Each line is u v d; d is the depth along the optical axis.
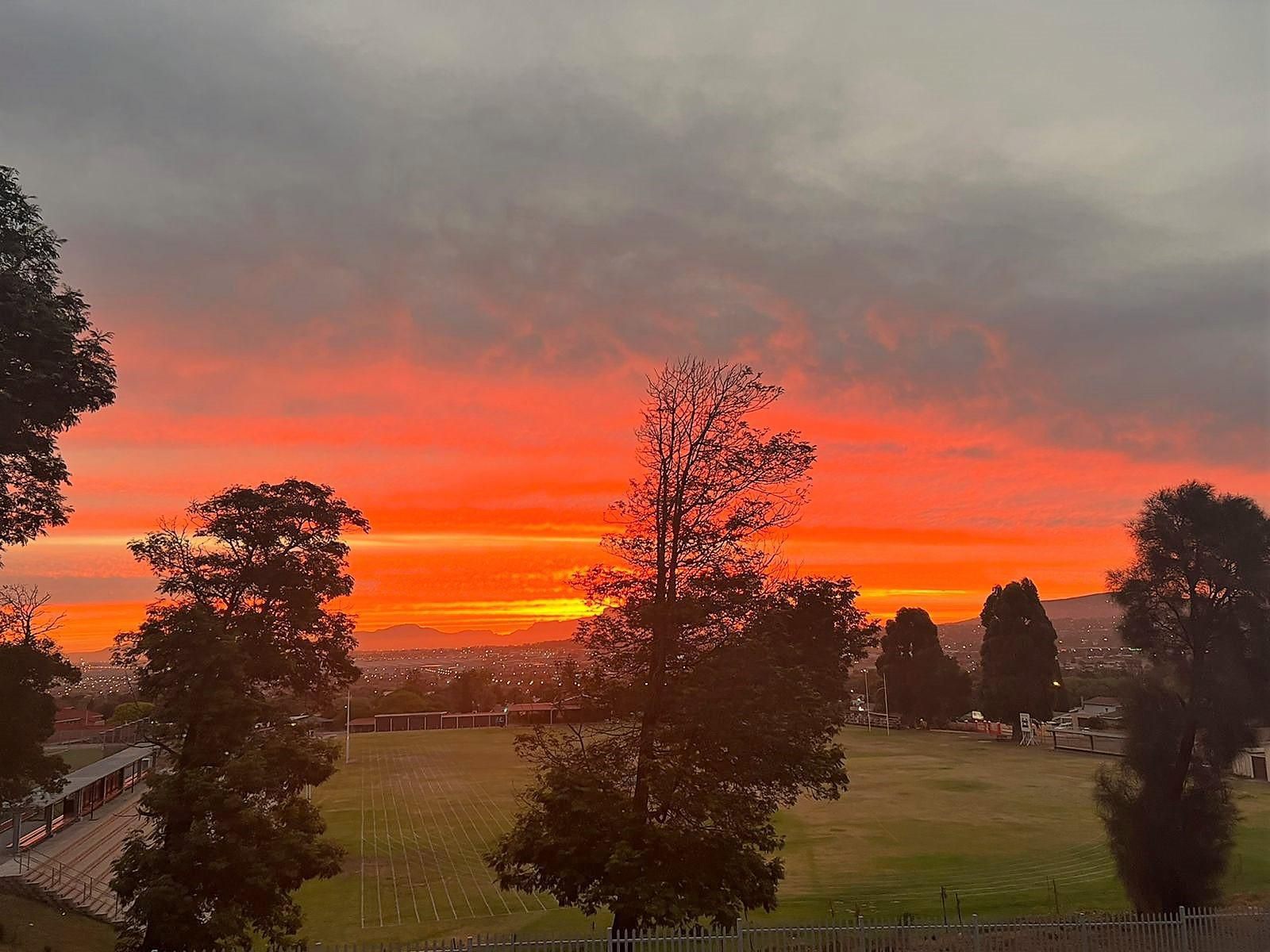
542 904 31.72
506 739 112.06
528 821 21.09
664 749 20.52
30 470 25.31
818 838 42.25
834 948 19.11
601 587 21.86
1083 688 126.81
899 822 46.50
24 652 23.95
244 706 22.72
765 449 22.12
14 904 30.39
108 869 37.50
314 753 23.92
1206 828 24.77
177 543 24.92
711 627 21.25
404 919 30.02
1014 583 102.44
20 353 23.52
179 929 20.72
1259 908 22.59
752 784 20.75
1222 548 25.44
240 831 21.69
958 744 93.69
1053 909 28.20
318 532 26.59
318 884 35.34
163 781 22.41
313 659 26.86
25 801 28.17
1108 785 26.66
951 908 28.64
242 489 25.69
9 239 24.16
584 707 21.67
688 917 18.48
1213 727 24.88
